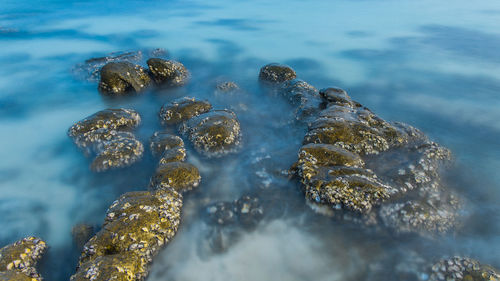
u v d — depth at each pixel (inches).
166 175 104.5
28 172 118.6
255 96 157.6
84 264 86.2
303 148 110.0
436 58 202.5
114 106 151.7
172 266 92.4
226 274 91.6
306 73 185.5
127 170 114.4
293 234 97.7
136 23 276.8
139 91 157.9
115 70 154.6
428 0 355.6
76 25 264.7
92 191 110.7
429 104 155.9
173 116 131.8
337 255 93.7
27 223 103.7
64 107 151.9
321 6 342.0
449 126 140.3
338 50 217.5
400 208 97.8
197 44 227.9
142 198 97.0
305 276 91.0
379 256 92.8
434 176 107.8
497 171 117.2
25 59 197.2
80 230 98.7
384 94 164.6
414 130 123.3
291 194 105.7
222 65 195.0
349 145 114.0
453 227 96.7
